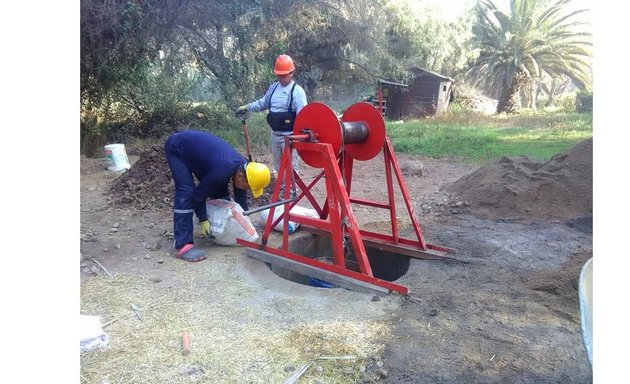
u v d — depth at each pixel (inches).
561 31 964.0
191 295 152.4
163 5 459.2
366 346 125.3
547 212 242.2
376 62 784.9
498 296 153.9
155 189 264.1
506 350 124.2
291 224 211.6
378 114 174.2
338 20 693.3
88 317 127.8
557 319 139.5
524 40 971.9
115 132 482.6
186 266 174.9
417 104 964.0
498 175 277.6
